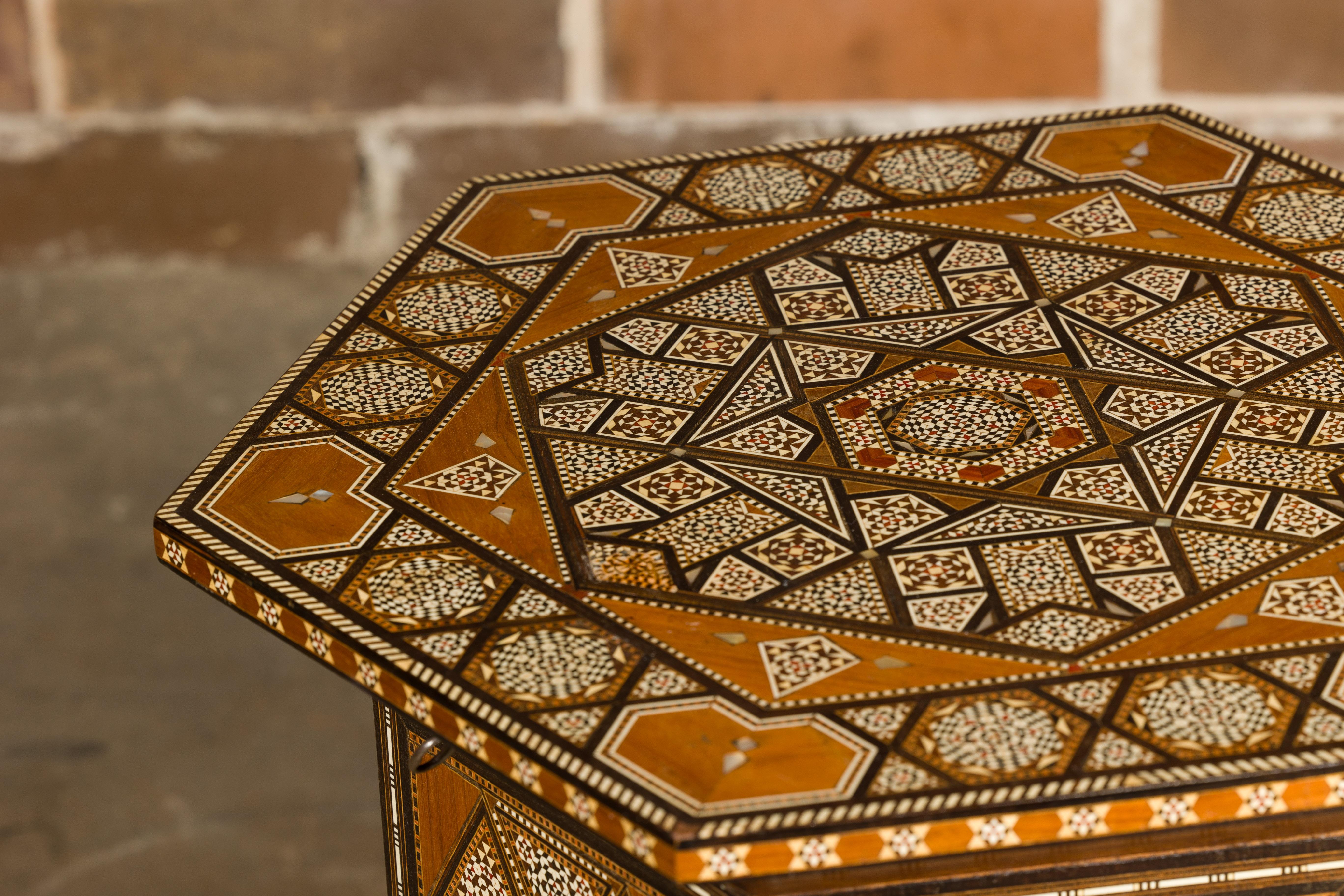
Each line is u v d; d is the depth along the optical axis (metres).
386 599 0.89
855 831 0.74
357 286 1.39
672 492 0.92
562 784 0.78
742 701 0.82
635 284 1.01
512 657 0.86
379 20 1.35
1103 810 0.75
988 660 0.85
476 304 1.00
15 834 1.22
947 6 1.34
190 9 1.34
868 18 1.35
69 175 1.36
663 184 1.05
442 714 0.83
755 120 1.37
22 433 1.35
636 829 0.75
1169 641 0.85
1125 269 1.00
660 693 0.83
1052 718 0.80
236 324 1.38
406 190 1.38
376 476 0.93
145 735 1.26
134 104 1.36
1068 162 1.05
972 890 0.86
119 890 1.20
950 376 0.96
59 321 1.38
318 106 1.36
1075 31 1.35
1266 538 0.90
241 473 0.93
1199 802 0.76
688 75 1.36
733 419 0.95
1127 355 0.97
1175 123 1.07
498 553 0.91
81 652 1.29
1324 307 0.98
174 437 1.34
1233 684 0.82
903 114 1.36
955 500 0.92
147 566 1.32
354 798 1.24
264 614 0.90
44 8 1.33
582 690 0.83
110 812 1.23
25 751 1.25
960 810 0.75
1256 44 1.35
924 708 0.81
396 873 0.99
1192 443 0.93
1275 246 1.01
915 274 1.00
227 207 1.38
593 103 1.36
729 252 1.02
